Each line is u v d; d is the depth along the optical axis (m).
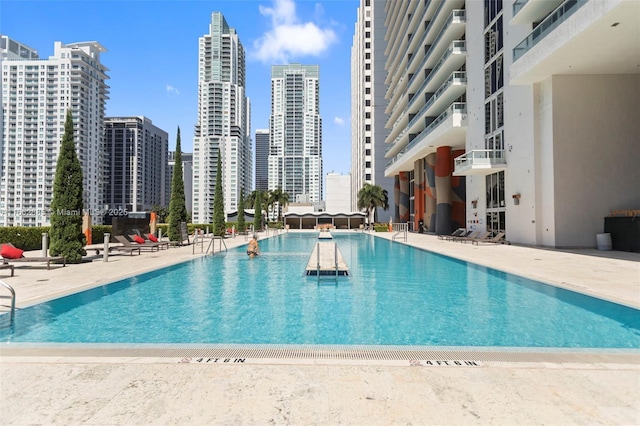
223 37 115.88
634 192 18.30
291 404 3.04
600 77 18.45
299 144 159.50
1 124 81.56
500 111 24.47
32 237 17.66
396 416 2.86
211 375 3.63
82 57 85.31
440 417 2.84
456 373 3.71
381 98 74.00
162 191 123.69
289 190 159.38
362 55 78.69
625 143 18.34
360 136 81.38
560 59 16.66
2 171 81.56
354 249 21.20
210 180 105.94
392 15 58.69
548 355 4.33
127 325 6.00
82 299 7.92
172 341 5.16
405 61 48.53
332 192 101.50
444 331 5.71
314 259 14.34
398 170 51.44
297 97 159.75
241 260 15.42
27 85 82.31
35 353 4.33
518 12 19.70
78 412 2.91
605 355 4.33
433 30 37.12
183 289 9.09
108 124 107.44
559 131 18.61
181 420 2.80
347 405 3.03
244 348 4.62
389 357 4.24
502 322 6.21
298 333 5.59
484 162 23.75
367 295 8.44
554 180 18.64
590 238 18.42
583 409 2.98
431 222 38.81
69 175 13.16
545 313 6.80
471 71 28.91
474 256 15.75
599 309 7.04
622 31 14.03
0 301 7.37
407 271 12.22
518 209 21.91
